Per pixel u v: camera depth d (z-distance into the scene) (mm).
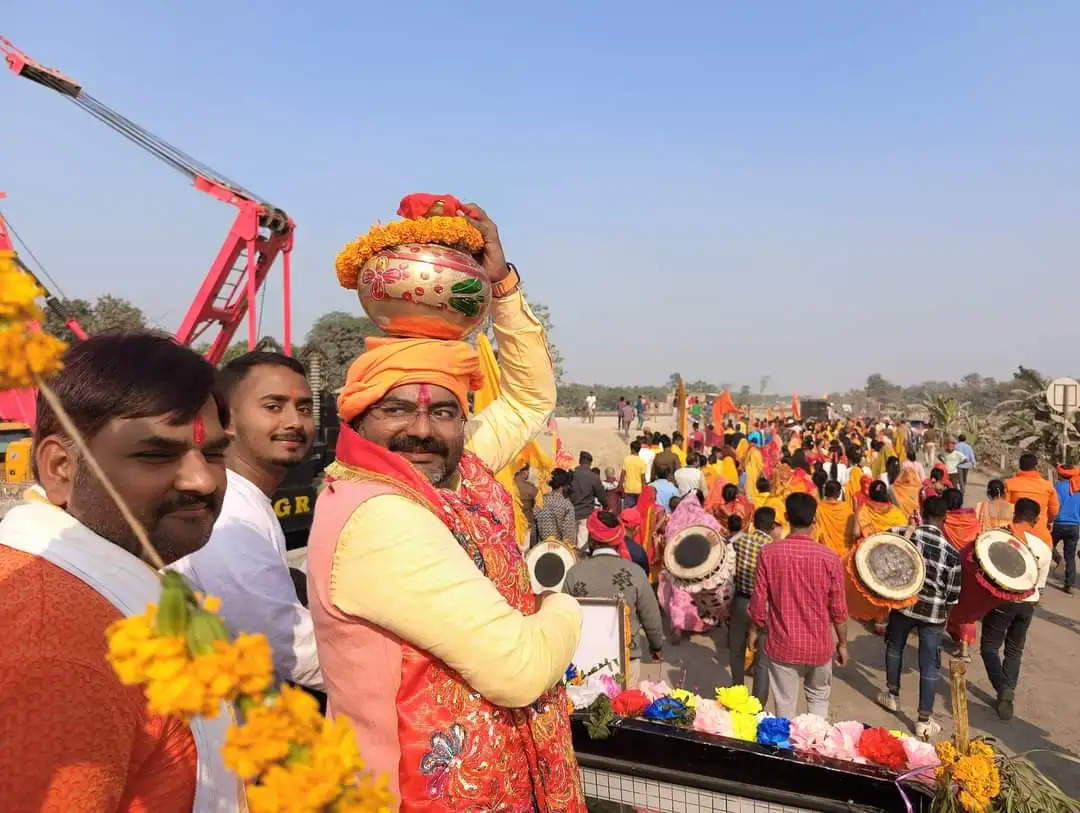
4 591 911
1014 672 5535
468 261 1583
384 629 1347
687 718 2752
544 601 1604
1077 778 4660
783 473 10211
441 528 1379
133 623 665
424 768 1329
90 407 975
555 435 14117
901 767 2426
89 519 1024
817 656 4656
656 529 8477
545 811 1501
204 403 1062
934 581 5246
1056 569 9930
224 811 1090
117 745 890
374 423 1516
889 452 13641
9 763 786
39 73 9844
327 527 1405
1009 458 21594
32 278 639
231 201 10266
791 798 2406
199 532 1093
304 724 696
